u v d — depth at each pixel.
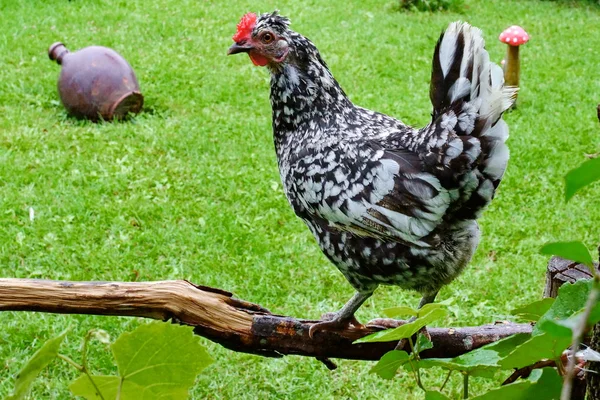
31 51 4.61
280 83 2.44
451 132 1.98
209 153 3.93
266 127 4.12
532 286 3.36
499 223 3.61
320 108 2.41
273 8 5.32
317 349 2.20
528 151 3.99
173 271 3.35
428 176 2.06
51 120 4.08
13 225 3.49
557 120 4.24
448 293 3.33
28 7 5.07
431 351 2.18
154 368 1.20
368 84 4.52
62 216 3.55
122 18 5.05
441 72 1.98
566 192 0.94
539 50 4.95
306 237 3.53
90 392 1.23
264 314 2.17
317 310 3.25
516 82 4.34
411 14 5.36
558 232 3.58
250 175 3.80
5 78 4.36
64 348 3.07
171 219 3.57
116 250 3.41
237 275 3.35
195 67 4.57
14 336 3.10
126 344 1.16
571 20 5.34
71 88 4.06
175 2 5.32
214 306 2.09
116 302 2.00
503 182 3.82
